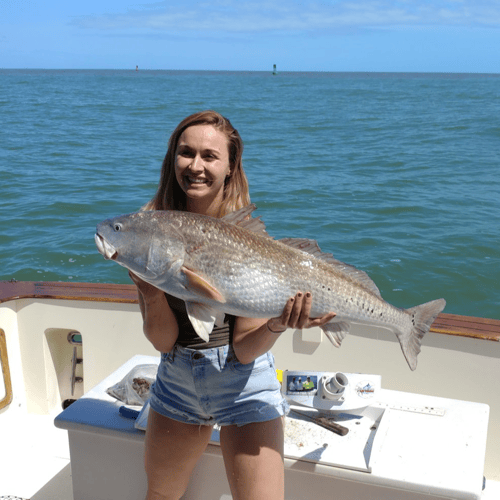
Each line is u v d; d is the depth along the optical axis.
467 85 104.50
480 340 3.25
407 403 2.97
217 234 2.04
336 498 2.56
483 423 2.80
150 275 2.05
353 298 2.16
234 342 2.30
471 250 10.85
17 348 3.92
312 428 2.78
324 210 13.44
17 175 16.92
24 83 97.25
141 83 105.06
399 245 11.09
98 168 18.16
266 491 2.27
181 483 2.54
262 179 16.62
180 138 2.32
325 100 54.53
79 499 2.97
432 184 16.25
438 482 2.39
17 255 10.69
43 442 3.69
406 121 33.50
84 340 3.84
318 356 3.55
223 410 2.34
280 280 2.06
